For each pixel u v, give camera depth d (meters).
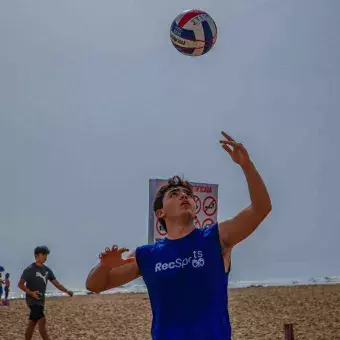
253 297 21.05
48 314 17.41
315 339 12.60
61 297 24.44
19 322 16.22
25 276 10.84
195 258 3.93
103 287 4.23
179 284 3.89
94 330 14.42
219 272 3.94
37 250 10.92
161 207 4.23
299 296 21.09
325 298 20.17
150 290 4.00
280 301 19.50
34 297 10.78
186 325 3.83
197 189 8.55
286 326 6.53
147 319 16.14
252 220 4.00
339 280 35.03
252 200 4.00
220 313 3.88
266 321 15.15
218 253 3.98
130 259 4.12
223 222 4.09
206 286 3.88
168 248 4.02
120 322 15.64
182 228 4.12
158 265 3.96
